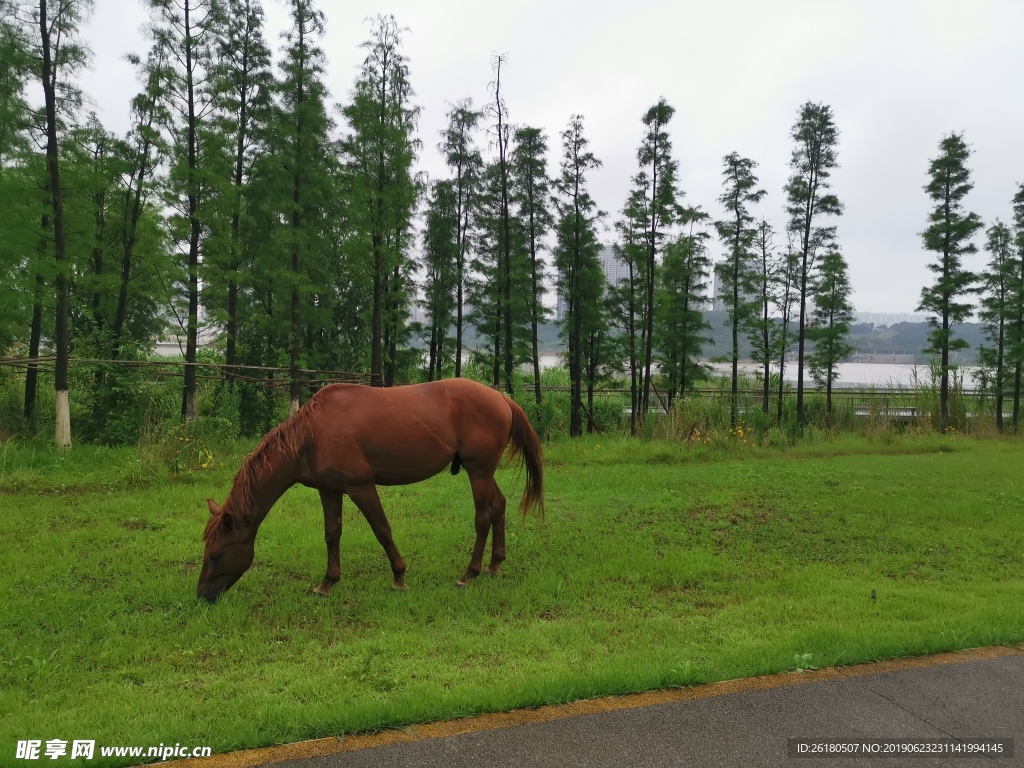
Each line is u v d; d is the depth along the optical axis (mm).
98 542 6250
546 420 16016
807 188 18797
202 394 15250
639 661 3859
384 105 14086
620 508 8523
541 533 7176
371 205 13969
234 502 4930
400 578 5297
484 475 5652
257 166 14141
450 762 2764
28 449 10031
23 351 14461
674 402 17625
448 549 6441
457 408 5570
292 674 3703
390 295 15664
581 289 16906
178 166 12414
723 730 3078
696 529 7555
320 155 14352
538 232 16797
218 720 3104
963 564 6465
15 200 10219
